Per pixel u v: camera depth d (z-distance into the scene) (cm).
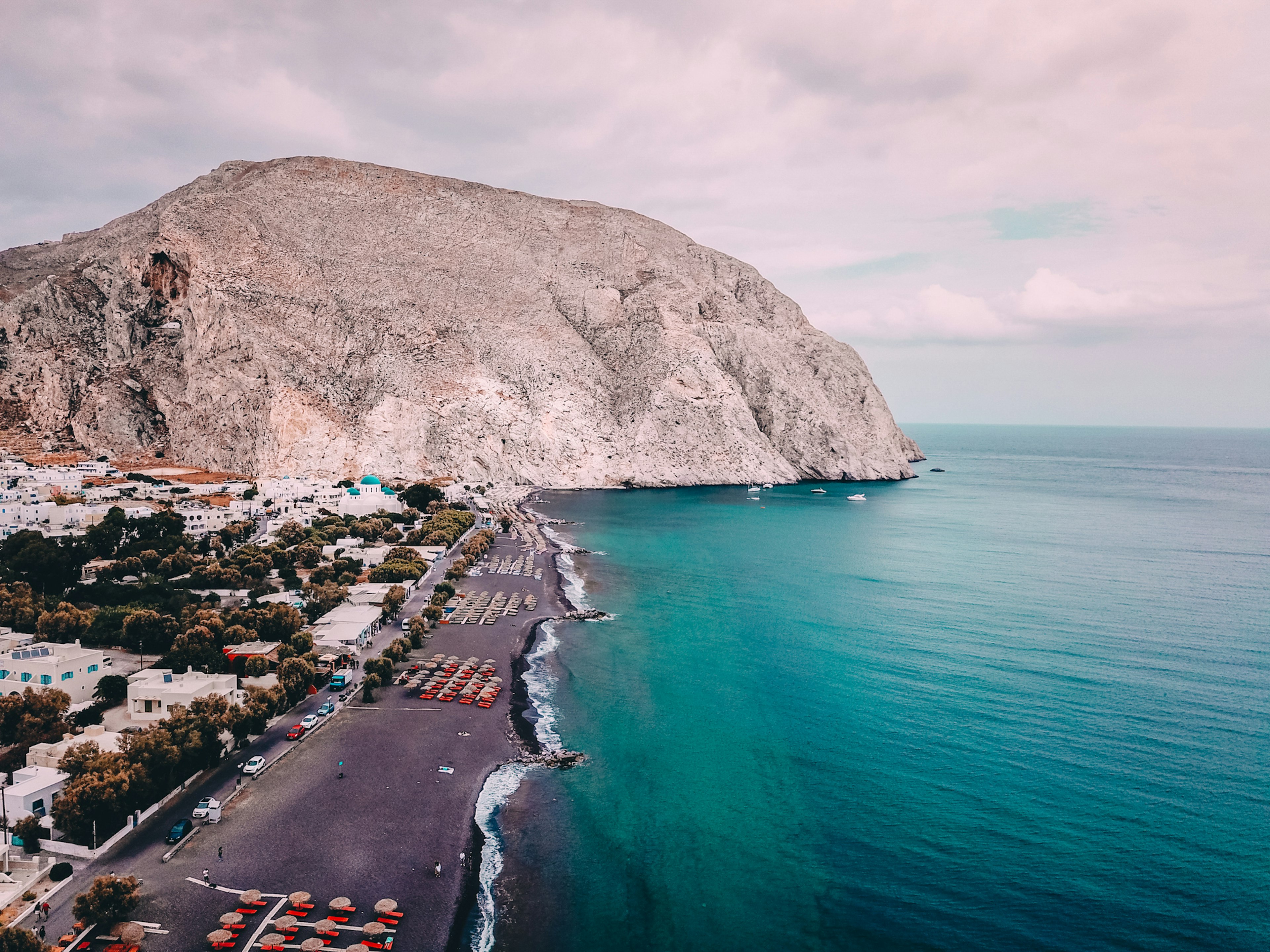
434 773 6738
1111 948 4700
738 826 6031
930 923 4938
